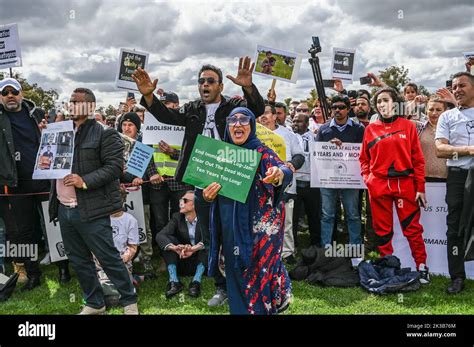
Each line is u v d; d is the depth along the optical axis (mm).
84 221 4180
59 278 5797
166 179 5980
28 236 5469
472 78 5035
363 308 4641
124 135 5973
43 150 4305
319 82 6953
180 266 5660
